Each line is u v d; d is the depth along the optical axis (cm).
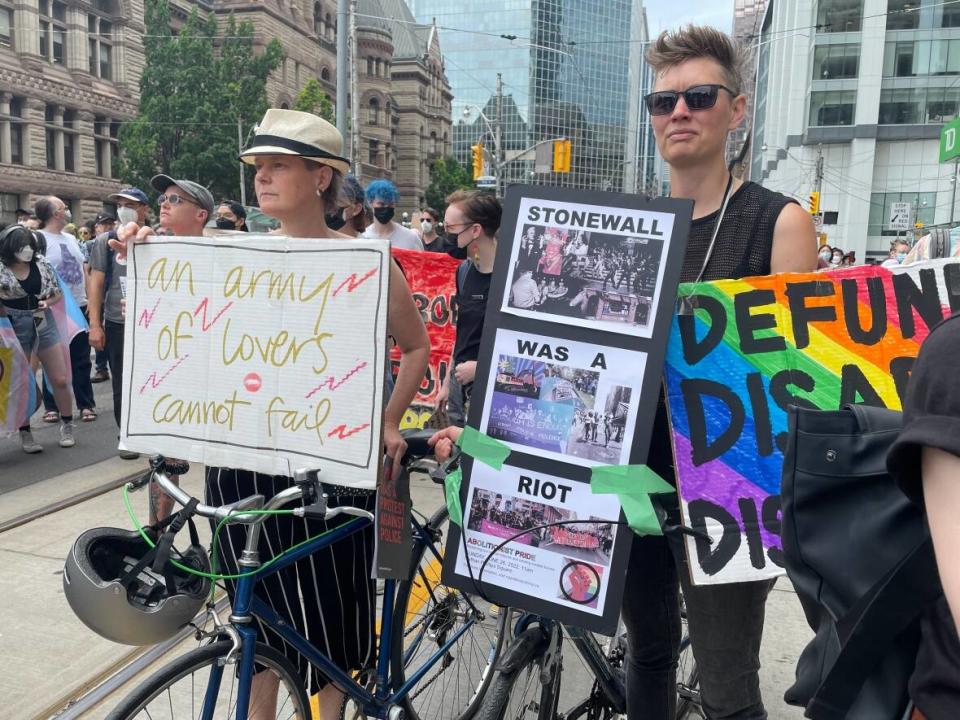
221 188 3772
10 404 501
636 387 156
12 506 443
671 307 153
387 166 6100
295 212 202
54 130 3534
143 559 164
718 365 159
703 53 180
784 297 159
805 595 111
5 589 340
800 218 177
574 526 162
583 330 160
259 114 3766
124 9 3856
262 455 175
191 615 170
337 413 167
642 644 194
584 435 160
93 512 437
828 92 4834
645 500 155
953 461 78
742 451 158
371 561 209
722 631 172
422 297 436
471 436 170
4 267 504
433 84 7081
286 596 193
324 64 5450
